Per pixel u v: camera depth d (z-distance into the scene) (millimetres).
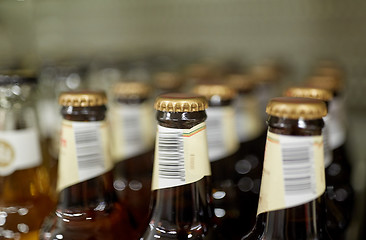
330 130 493
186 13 1058
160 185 386
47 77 662
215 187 466
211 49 1049
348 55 934
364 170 661
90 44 1153
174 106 369
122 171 530
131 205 507
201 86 474
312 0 947
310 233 354
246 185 518
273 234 357
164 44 1087
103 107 418
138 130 537
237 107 583
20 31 831
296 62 980
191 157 378
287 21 977
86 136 412
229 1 1020
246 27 1016
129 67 774
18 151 473
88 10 1146
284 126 343
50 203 492
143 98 539
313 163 345
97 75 745
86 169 415
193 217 387
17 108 477
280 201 351
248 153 578
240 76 603
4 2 795
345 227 485
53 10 1108
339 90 531
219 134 472
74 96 407
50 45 1112
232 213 457
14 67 534
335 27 936
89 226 416
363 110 922
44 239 420
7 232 458
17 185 473
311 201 349
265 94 684
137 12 1101
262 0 991
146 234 396
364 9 906
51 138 614
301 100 348
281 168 347
